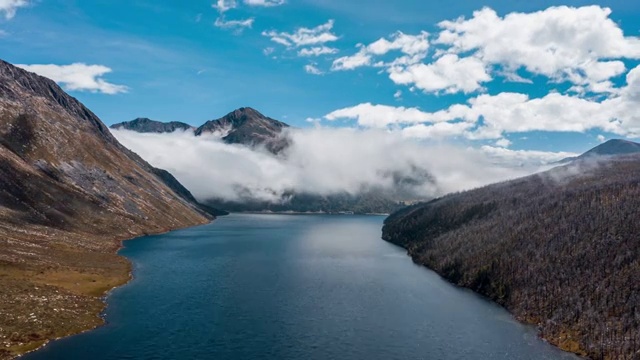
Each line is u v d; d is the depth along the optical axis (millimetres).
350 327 149875
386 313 166875
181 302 174750
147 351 123875
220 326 147250
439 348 132750
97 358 116688
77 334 132375
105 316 152500
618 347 124125
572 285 163125
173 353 123812
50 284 168750
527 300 169500
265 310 167250
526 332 147250
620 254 167500
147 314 157500
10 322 125500
